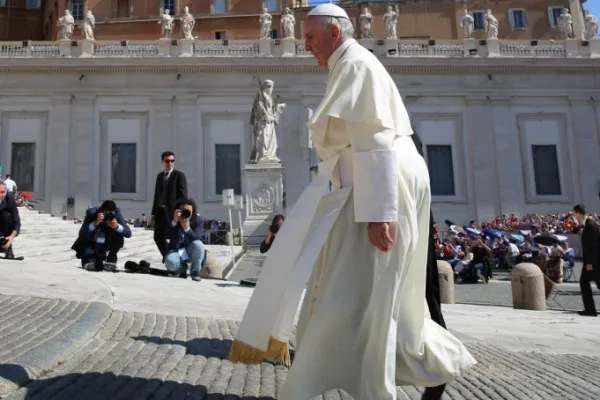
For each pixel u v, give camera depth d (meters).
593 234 7.93
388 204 1.91
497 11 39.47
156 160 30.16
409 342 2.14
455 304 8.95
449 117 31.39
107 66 30.39
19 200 24.38
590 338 5.52
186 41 31.06
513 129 31.38
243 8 39.88
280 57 30.58
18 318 3.75
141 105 30.69
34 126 30.20
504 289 12.03
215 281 8.62
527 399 2.80
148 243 17.39
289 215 2.15
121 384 2.52
